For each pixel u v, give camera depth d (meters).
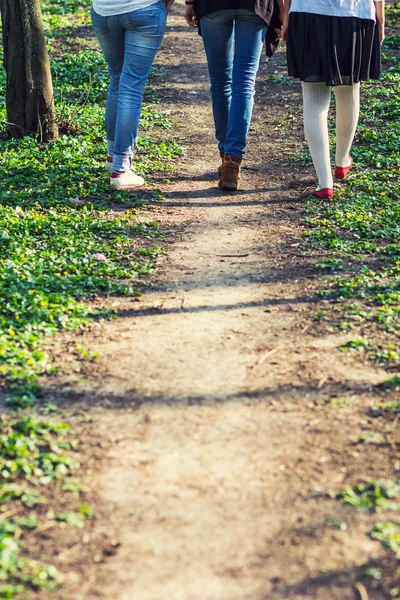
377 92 10.16
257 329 4.45
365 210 6.45
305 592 2.55
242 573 2.63
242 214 6.52
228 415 3.60
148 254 5.65
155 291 5.04
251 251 5.71
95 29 6.69
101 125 9.25
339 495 3.01
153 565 2.67
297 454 3.29
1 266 5.16
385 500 2.96
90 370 4.00
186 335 4.40
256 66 6.74
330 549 2.73
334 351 4.14
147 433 3.46
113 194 6.95
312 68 5.96
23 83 8.57
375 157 7.73
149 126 9.38
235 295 4.95
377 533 2.78
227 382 3.88
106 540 2.80
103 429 3.50
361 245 5.69
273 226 6.21
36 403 3.70
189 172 7.71
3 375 3.91
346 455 3.27
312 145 6.55
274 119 9.72
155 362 4.09
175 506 2.98
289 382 3.86
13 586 2.56
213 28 6.64
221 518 2.91
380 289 4.88
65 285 5.00
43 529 2.86
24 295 4.73
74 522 2.88
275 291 4.98
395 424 3.48
